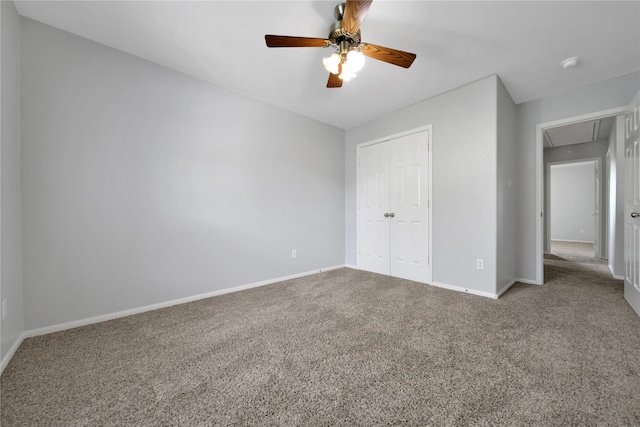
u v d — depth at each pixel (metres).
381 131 3.64
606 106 2.67
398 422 1.07
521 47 2.13
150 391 1.27
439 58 2.29
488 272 2.62
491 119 2.58
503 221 2.78
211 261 2.72
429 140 3.08
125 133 2.22
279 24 1.90
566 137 4.54
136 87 2.28
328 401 1.19
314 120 3.74
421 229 3.18
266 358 1.55
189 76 2.59
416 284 3.10
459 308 2.31
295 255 3.50
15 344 1.66
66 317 1.96
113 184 2.16
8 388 1.30
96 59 2.10
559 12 1.76
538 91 2.91
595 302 2.42
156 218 2.38
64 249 1.96
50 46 1.92
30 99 1.84
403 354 1.58
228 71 2.52
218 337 1.82
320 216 3.82
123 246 2.21
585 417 1.07
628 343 1.66
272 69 2.49
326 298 2.63
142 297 2.30
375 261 3.75
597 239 4.75
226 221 2.84
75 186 2.00
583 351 1.57
